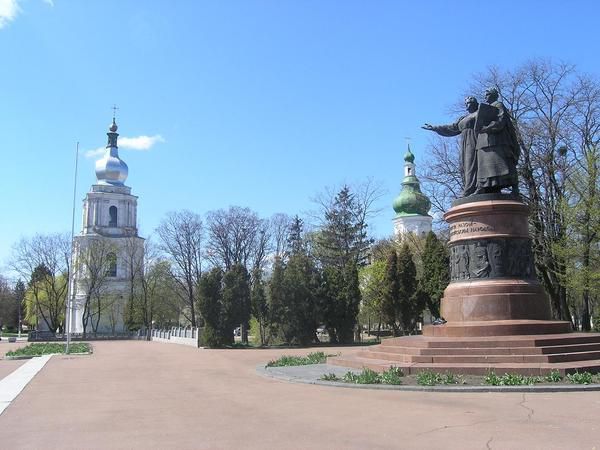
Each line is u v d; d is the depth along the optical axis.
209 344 48.12
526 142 37.72
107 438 10.17
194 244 75.56
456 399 13.59
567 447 8.83
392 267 49.22
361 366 20.19
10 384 19.00
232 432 10.47
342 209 69.31
